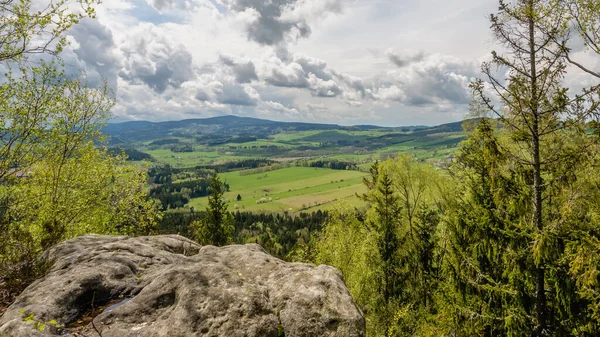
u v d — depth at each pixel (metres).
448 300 16.97
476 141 16.38
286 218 141.25
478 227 15.16
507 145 13.49
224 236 38.75
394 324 22.03
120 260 7.79
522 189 12.51
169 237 10.61
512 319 13.22
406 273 25.88
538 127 11.42
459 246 18.12
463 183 21.31
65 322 5.87
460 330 16.02
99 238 9.67
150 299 6.29
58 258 8.23
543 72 10.68
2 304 6.81
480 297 15.71
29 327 5.37
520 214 12.49
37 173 17.09
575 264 10.27
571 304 12.45
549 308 13.60
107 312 5.98
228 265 7.77
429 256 25.28
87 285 6.68
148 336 5.49
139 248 8.88
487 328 15.95
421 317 22.22
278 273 7.46
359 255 25.00
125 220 23.75
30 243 8.59
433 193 26.09
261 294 6.54
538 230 11.64
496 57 11.34
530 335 12.91
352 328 6.19
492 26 11.36
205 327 5.68
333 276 7.30
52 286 6.54
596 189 10.96
